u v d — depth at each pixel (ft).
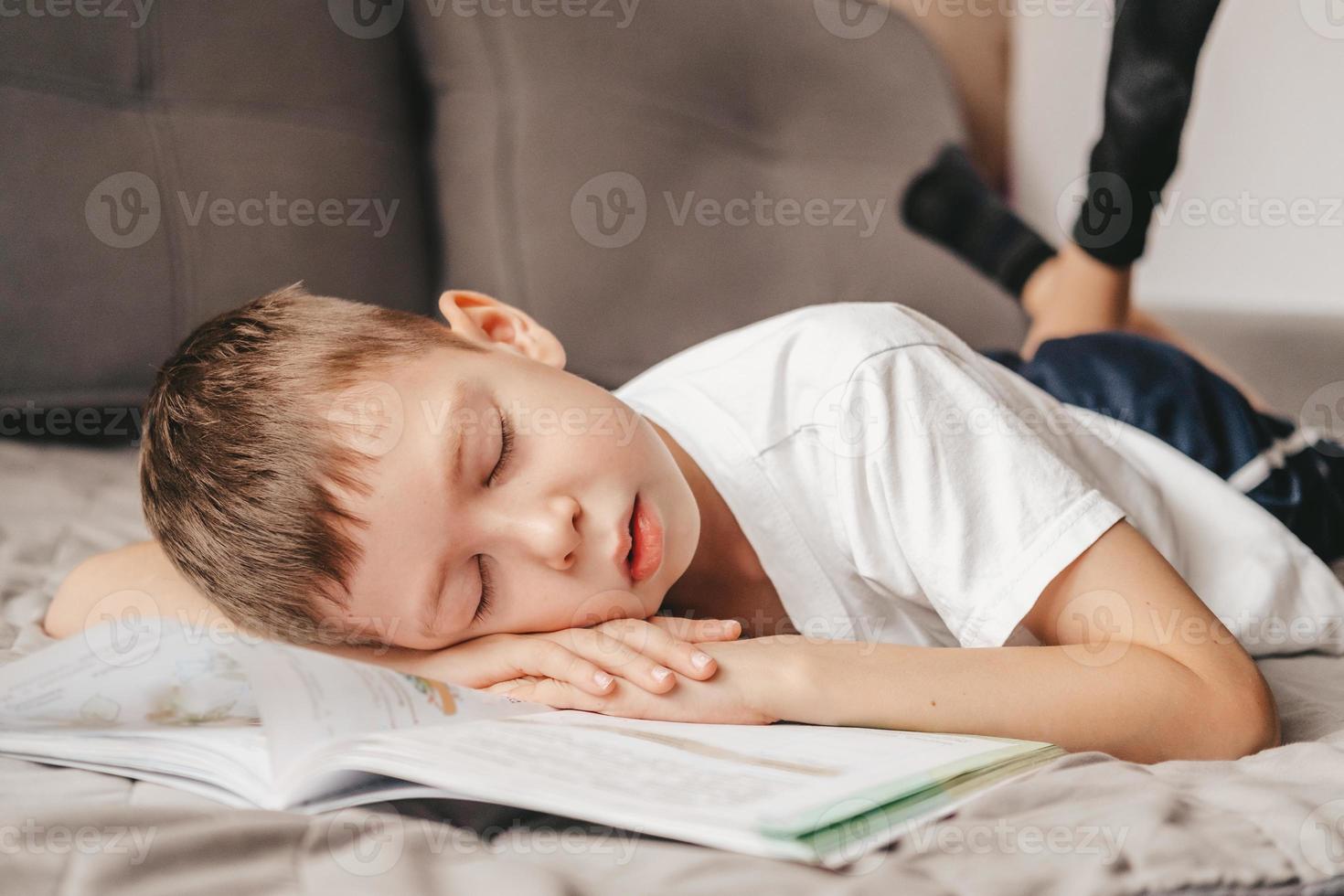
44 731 2.07
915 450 2.65
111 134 4.95
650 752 1.89
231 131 5.23
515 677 2.38
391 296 5.65
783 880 1.51
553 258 5.88
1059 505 2.52
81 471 4.42
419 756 1.77
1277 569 3.13
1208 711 2.22
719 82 6.48
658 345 5.98
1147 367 3.72
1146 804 1.68
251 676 1.92
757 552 2.86
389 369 2.48
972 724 2.19
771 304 6.23
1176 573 2.48
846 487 2.71
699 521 2.65
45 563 3.51
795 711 2.22
